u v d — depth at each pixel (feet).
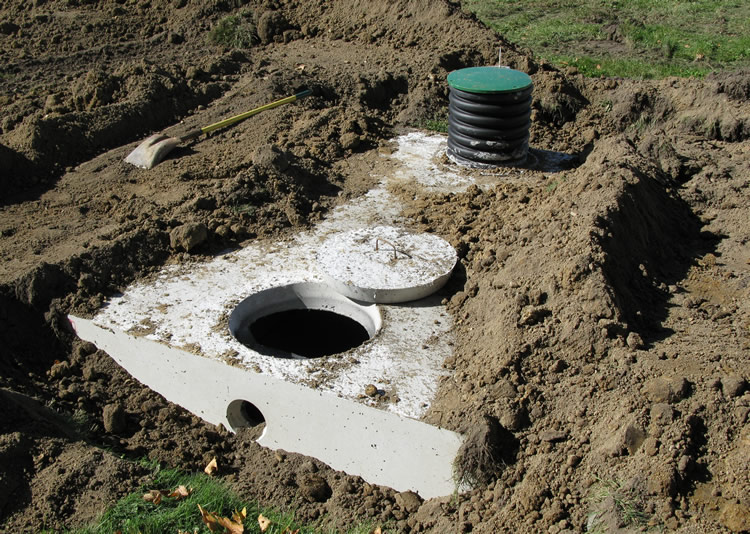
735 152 19.39
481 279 14.82
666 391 11.85
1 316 14.39
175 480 12.53
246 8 26.22
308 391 12.91
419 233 16.06
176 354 13.67
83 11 27.14
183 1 26.86
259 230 16.69
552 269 13.97
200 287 15.14
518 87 18.12
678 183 18.28
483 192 17.80
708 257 15.64
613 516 10.94
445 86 22.07
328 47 24.63
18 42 25.25
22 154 18.66
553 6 32.32
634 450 11.48
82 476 12.12
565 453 11.92
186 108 21.44
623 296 13.75
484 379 12.76
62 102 21.03
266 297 15.02
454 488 12.35
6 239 16.17
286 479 13.03
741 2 31.65
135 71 21.75
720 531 10.55
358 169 18.99
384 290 14.38
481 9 32.30
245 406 14.08
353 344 15.69
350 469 13.08
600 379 12.43
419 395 12.81
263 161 17.89
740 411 11.49
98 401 13.88
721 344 13.05
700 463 11.19
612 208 14.92
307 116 20.53
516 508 11.66
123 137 20.18
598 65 25.12
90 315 14.52
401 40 24.32
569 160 19.54
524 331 13.24
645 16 30.30
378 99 21.94
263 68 23.02
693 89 21.30
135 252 15.71
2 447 12.16
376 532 11.96
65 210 17.30
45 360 14.38
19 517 11.70
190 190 17.54
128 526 11.47
